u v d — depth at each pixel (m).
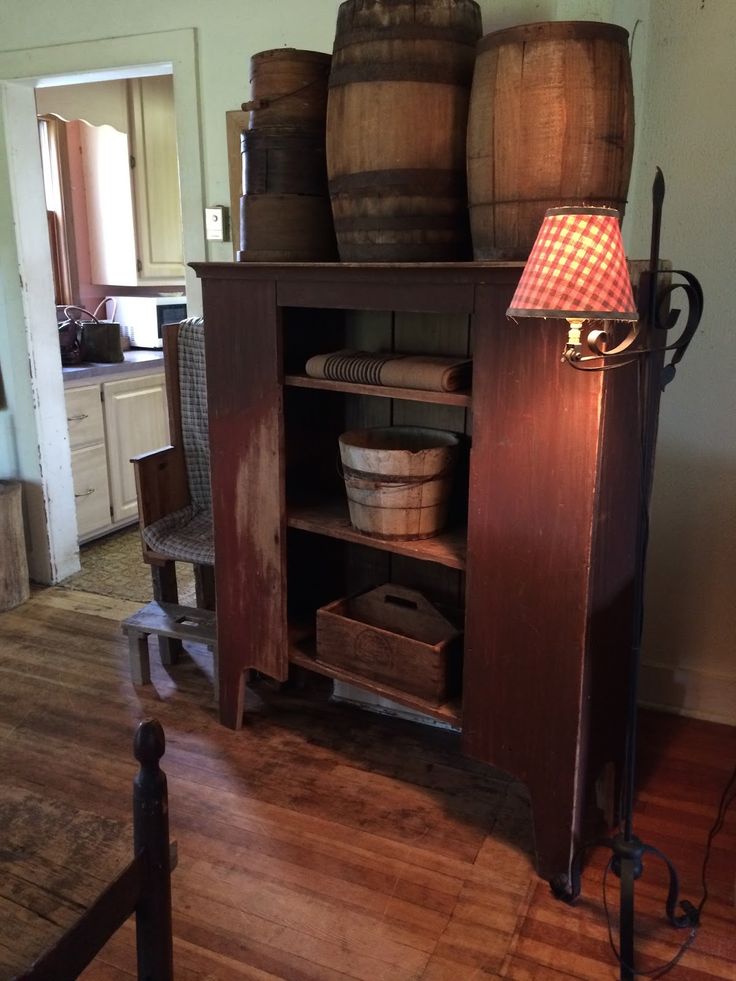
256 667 2.30
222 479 2.22
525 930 1.68
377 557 2.50
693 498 2.35
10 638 2.98
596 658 1.75
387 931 1.68
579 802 1.78
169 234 4.62
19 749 2.29
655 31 2.12
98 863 0.93
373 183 1.79
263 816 2.02
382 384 1.90
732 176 2.12
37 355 3.25
